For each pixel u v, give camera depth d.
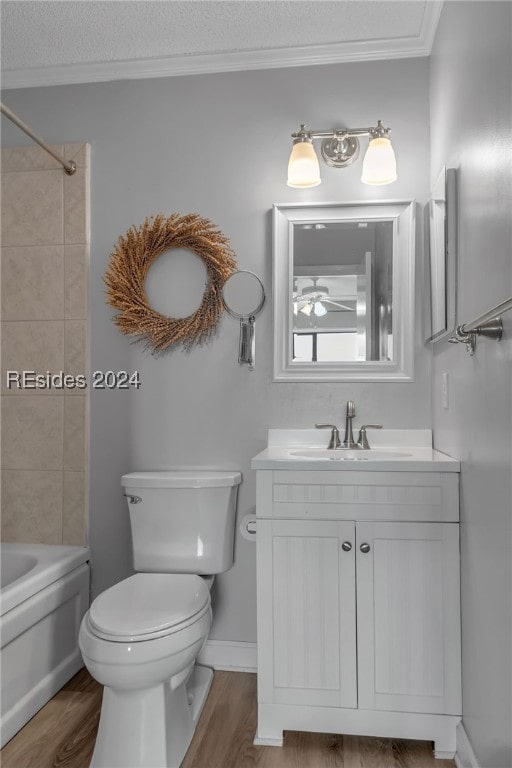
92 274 2.45
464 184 1.69
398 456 2.09
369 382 2.30
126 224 2.44
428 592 1.75
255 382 2.35
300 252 2.34
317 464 1.80
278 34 2.25
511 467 1.25
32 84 2.50
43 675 2.01
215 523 2.14
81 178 2.44
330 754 1.74
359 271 2.32
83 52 2.36
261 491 1.82
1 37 2.25
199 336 2.37
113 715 1.61
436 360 2.17
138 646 1.52
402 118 2.32
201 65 2.40
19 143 2.50
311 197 2.36
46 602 2.02
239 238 2.38
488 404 1.43
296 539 1.80
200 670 2.22
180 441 2.38
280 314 2.33
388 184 2.33
